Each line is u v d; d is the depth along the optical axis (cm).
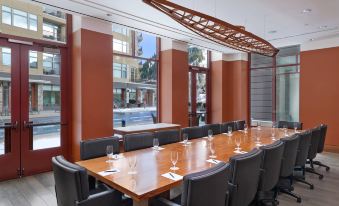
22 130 444
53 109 483
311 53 688
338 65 639
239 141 398
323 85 668
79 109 476
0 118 421
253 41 367
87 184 196
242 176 210
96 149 307
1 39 417
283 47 773
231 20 501
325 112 665
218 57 833
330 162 543
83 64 472
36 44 457
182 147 351
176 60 657
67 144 500
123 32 586
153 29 558
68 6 426
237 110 833
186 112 688
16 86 436
